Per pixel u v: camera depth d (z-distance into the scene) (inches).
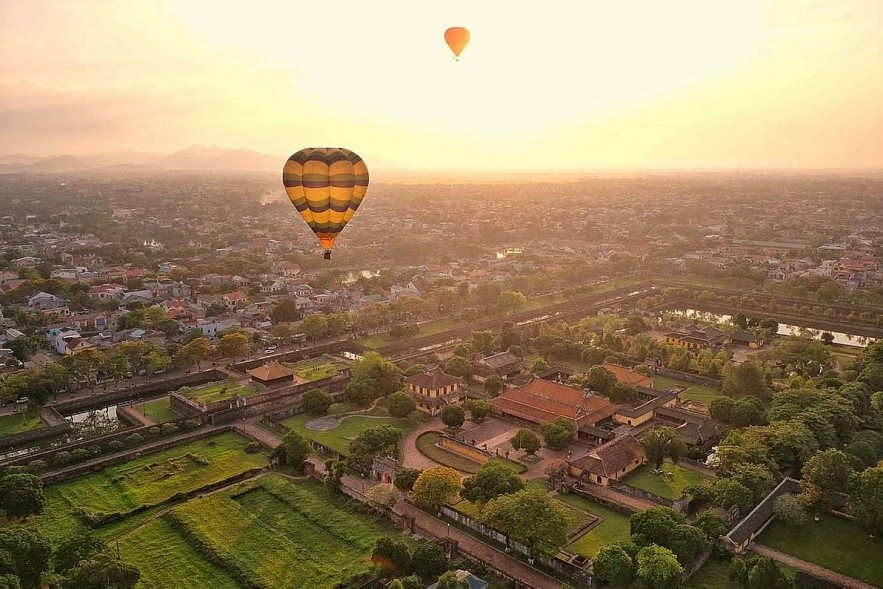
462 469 5413.4
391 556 3875.5
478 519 4323.3
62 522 4626.0
